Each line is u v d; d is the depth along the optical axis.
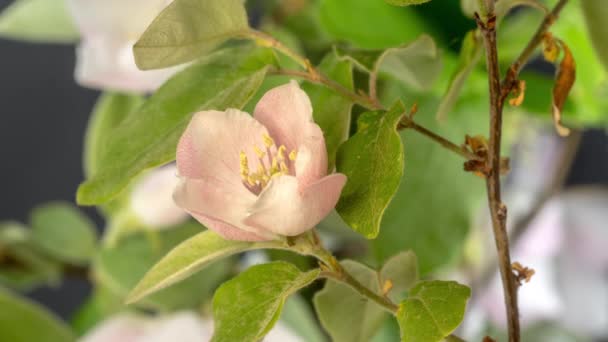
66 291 0.99
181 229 0.58
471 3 0.42
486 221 0.65
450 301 0.36
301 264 0.56
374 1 0.56
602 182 0.93
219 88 0.38
